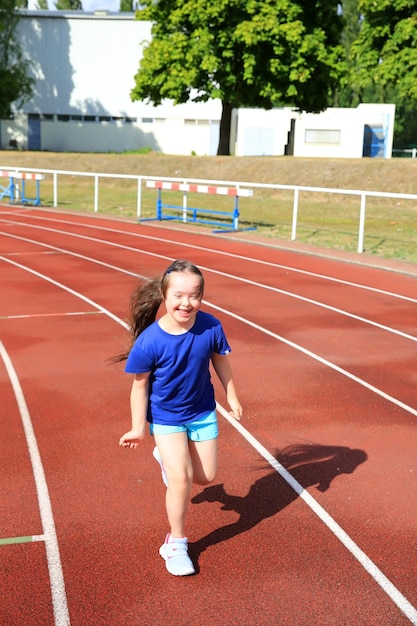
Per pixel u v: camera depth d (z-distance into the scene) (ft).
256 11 96.94
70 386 23.24
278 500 15.64
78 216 75.31
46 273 44.57
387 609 11.72
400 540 13.97
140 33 156.35
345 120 134.41
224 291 39.83
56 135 161.17
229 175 101.19
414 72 94.94
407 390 23.48
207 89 103.55
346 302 37.40
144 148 155.53
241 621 11.37
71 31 157.17
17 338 29.35
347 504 15.47
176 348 11.67
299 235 62.34
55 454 17.89
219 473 17.01
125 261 49.32
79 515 14.82
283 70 98.27
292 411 21.33
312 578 12.60
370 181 90.33
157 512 15.01
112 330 30.86
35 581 12.40
